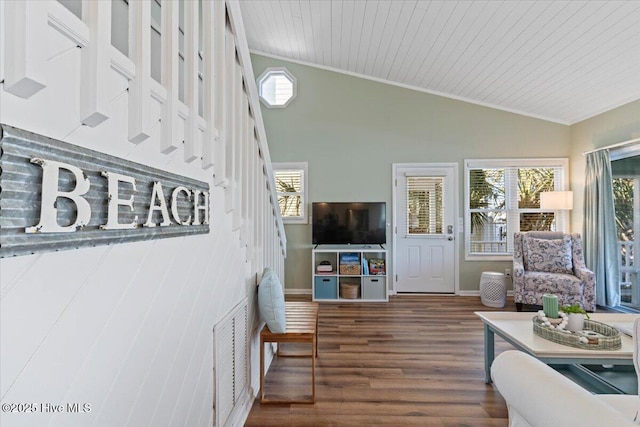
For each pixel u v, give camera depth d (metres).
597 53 3.24
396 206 5.13
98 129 0.74
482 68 4.09
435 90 5.05
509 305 4.45
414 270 5.12
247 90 1.88
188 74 1.16
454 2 3.07
